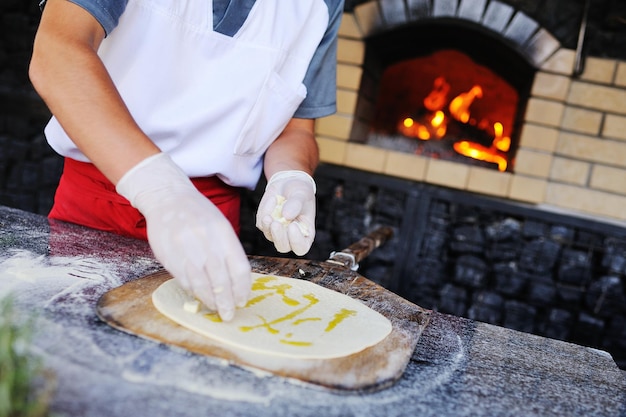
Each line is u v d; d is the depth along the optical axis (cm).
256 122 126
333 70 140
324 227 265
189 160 123
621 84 236
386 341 94
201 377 77
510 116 283
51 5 101
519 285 250
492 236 251
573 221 240
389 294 115
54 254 108
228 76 120
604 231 239
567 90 238
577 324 246
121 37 114
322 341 90
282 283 111
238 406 73
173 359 79
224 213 134
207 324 89
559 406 85
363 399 78
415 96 292
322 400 77
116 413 68
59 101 94
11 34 269
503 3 234
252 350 84
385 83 294
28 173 278
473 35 250
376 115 295
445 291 255
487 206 244
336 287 115
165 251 90
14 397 63
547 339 108
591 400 88
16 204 280
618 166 239
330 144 255
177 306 93
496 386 87
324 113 142
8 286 92
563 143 243
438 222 253
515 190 243
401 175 250
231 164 127
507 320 252
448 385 85
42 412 63
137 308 90
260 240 272
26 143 276
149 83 116
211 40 117
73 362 75
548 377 93
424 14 240
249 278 91
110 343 81
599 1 234
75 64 95
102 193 125
